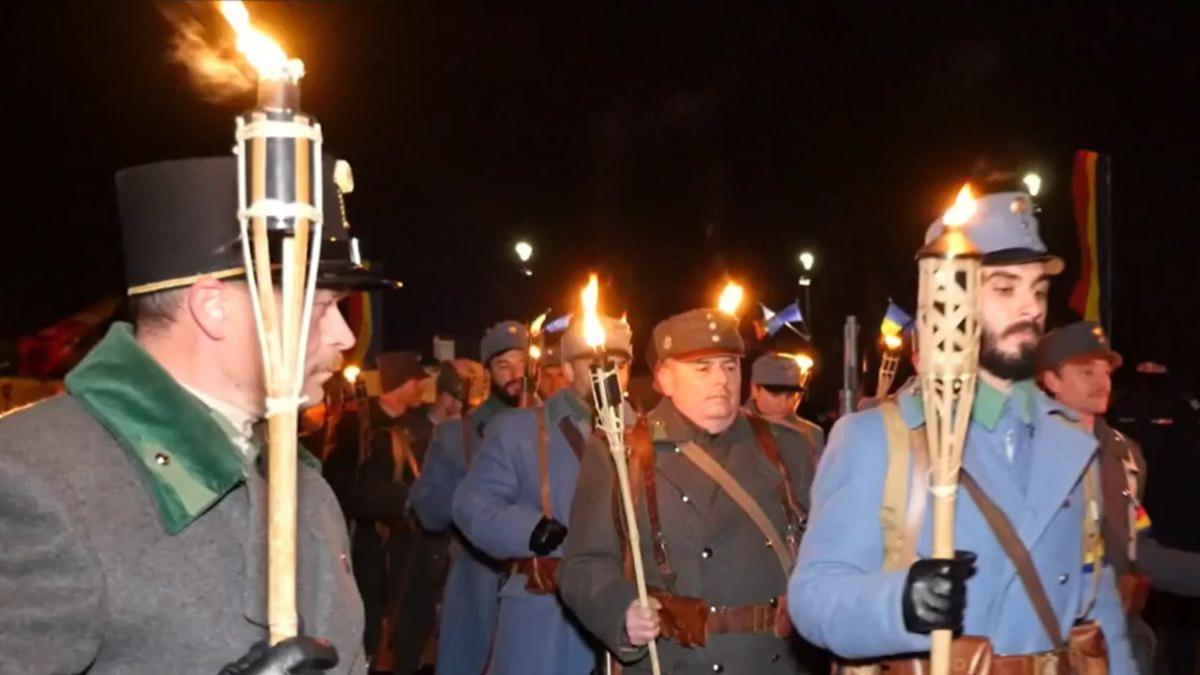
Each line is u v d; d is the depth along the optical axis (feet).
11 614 6.70
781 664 14.73
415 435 32.99
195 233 7.66
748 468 15.28
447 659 22.24
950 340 9.14
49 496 6.89
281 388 6.55
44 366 25.84
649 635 14.19
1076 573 10.99
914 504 10.62
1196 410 25.91
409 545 29.45
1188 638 24.76
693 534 14.80
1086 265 25.23
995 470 10.77
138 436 7.29
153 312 7.75
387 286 8.17
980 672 10.30
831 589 10.48
